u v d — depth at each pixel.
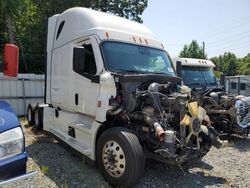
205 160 6.08
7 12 18.66
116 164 4.28
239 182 4.89
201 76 10.50
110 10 26.64
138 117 4.64
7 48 3.70
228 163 5.95
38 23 23.62
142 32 6.04
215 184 4.75
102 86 4.89
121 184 4.24
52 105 7.01
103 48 5.11
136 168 4.10
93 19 5.50
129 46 5.46
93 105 5.08
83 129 5.22
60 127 6.55
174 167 5.35
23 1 19.47
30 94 12.38
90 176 4.80
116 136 4.31
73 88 5.82
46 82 7.36
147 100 4.73
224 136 8.16
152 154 4.56
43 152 6.09
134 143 4.17
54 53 6.87
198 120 4.58
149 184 4.60
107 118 4.80
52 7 23.30
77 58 4.98
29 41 23.69
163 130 4.25
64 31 6.43
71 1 22.73
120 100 4.71
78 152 5.42
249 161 6.14
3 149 2.96
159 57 5.84
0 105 3.44
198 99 4.91
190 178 4.95
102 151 4.57
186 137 4.46
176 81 5.51
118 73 4.90
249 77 18.64
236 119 7.87
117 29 5.56
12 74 3.71
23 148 3.14
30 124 9.05
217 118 8.09
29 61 23.16
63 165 5.29
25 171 3.14
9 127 3.05
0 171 2.91
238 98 8.10
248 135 8.70
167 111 4.68
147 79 4.97
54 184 4.43
